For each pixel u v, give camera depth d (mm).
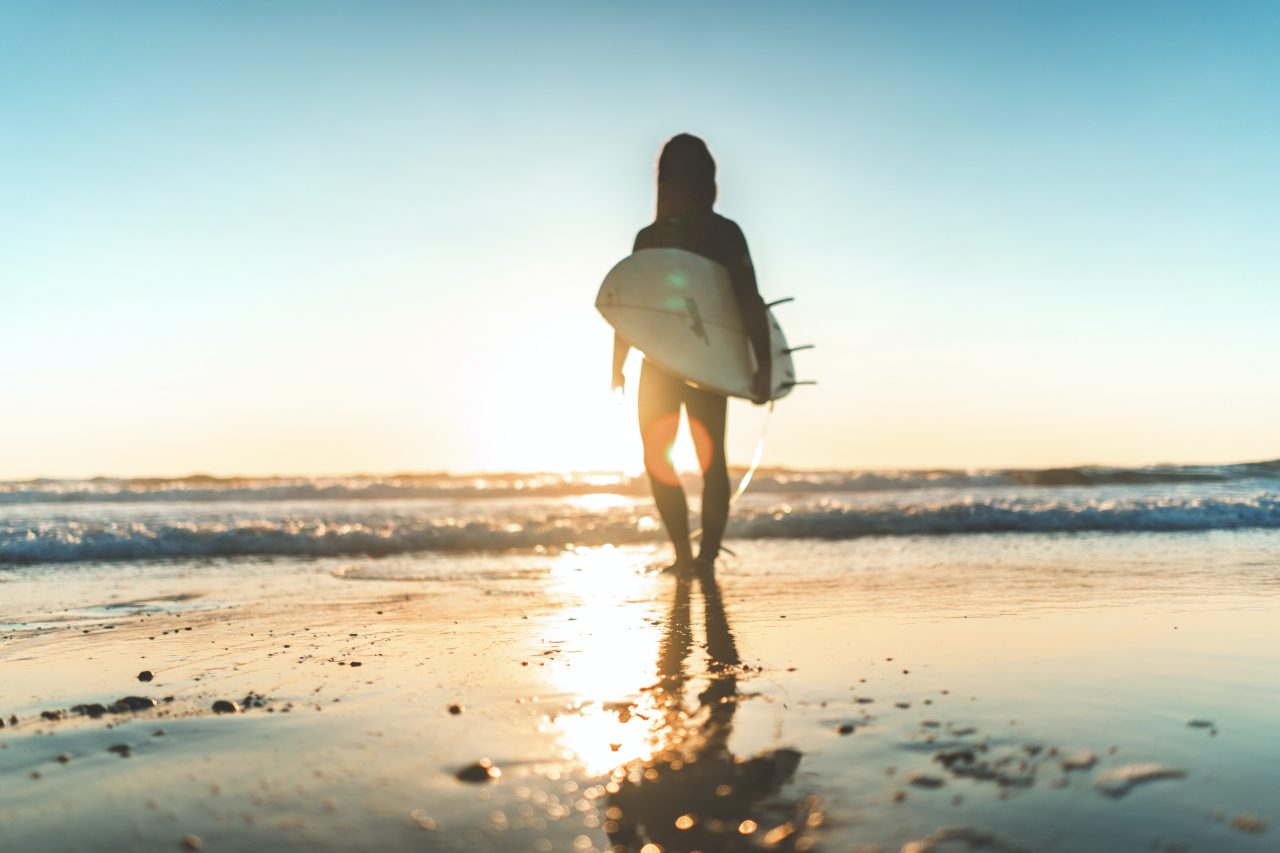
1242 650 2646
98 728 1924
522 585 4508
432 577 4965
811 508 7969
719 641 2867
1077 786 1483
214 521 8609
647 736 1795
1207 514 7734
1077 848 1249
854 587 4199
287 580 4918
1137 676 2309
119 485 20172
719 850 1249
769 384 4551
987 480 15992
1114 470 16344
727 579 4586
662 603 3768
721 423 4691
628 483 16516
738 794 1461
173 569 5570
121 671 2561
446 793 1483
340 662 2607
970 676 2324
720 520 4742
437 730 1860
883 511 7637
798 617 3344
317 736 1828
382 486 15719
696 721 1902
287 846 1279
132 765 1660
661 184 4656
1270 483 15156
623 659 2594
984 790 1470
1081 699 2072
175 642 3020
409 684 2303
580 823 1347
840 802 1418
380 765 1630
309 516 9805
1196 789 1473
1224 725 1848
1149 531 7352
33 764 1677
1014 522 7574
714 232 4609
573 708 2035
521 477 22234
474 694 2186
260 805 1439
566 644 2846
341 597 4148
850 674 2365
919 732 1806
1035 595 3850
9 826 1370
